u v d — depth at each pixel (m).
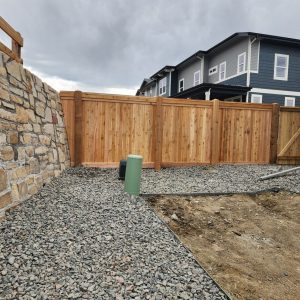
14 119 3.90
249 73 15.95
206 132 8.02
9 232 3.03
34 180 4.51
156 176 6.71
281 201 5.25
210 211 4.66
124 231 3.34
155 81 26.94
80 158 7.14
